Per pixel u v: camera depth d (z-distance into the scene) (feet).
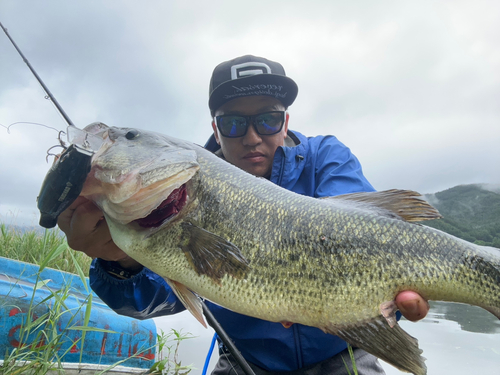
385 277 1.26
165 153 1.34
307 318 1.28
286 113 2.41
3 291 1.87
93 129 1.44
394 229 1.31
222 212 1.34
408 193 1.38
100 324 2.12
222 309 1.92
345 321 1.27
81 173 1.11
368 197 1.43
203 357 2.63
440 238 1.31
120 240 1.33
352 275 1.27
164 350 2.65
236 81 2.14
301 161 2.15
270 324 1.82
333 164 2.07
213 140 2.59
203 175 1.38
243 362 1.66
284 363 1.80
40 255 3.26
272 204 1.35
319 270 1.28
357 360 1.83
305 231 1.30
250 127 2.20
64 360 1.95
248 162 2.24
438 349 2.47
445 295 1.28
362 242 1.29
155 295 1.75
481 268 1.29
